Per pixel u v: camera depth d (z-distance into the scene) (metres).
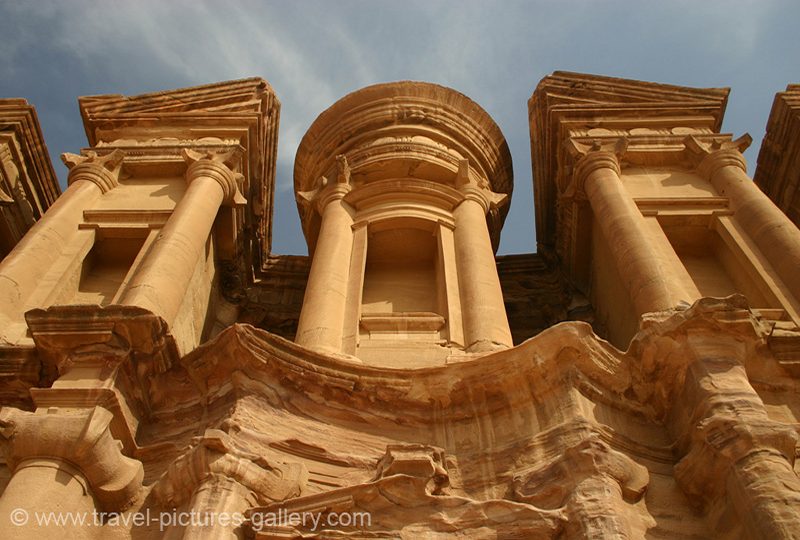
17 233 22.59
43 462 10.71
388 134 22.08
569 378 11.99
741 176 19.41
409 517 10.30
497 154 23.59
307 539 10.04
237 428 11.45
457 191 19.98
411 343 15.66
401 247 19.55
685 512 10.68
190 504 10.31
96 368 12.23
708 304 11.97
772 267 16.80
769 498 9.45
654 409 12.34
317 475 11.46
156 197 19.39
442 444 12.09
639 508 10.55
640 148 21.02
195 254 17.03
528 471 10.98
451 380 12.52
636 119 22.59
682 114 22.64
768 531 9.19
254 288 24.22
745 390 11.10
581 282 22.31
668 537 10.24
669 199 19.12
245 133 22.23
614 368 12.30
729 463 10.19
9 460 10.93
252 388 12.32
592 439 10.75
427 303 18.16
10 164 22.41
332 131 22.86
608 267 19.62
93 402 11.59
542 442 11.35
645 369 12.33
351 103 22.88
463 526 10.16
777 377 12.66
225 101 23.50
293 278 24.73
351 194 19.88
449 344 15.45
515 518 10.10
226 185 19.81
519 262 24.62
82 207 18.64
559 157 22.58
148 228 18.20
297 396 12.50
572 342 12.10
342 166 20.52
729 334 11.94
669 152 20.91
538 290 23.67
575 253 21.88
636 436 11.91
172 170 20.50
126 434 11.95
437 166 20.66
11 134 22.39
